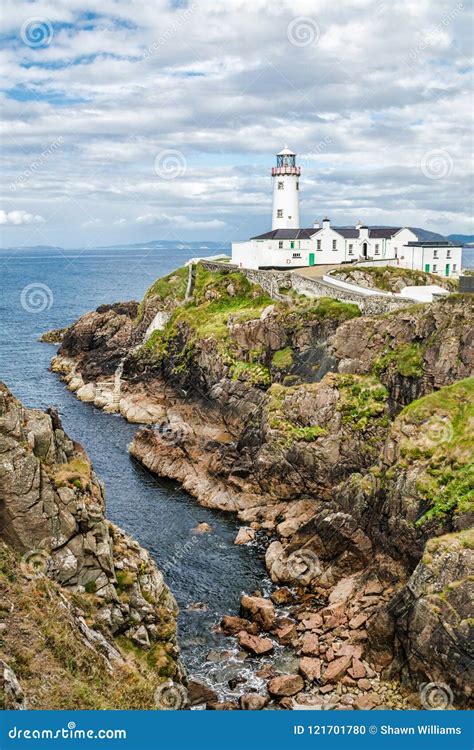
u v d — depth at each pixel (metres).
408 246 112.38
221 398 80.88
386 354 66.50
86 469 38.88
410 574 47.06
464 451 47.97
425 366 61.88
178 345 98.12
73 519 34.50
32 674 27.39
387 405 62.94
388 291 91.00
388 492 50.41
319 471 62.09
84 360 118.44
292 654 43.78
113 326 124.56
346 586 49.66
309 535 53.94
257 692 39.75
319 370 72.94
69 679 27.94
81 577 34.16
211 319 95.38
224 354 83.81
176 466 73.12
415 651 38.75
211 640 45.06
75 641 30.17
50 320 194.88
